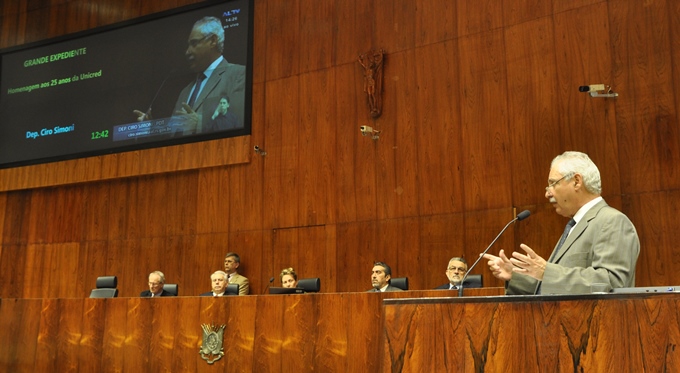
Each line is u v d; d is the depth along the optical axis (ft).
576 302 6.77
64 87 32.35
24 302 16.30
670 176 19.99
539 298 6.94
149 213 29.40
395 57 25.46
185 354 13.88
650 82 20.74
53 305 15.89
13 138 32.99
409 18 25.49
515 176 22.48
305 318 12.74
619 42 21.40
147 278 28.78
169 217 28.89
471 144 23.45
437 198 23.72
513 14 23.45
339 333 12.34
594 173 9.04
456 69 24.21
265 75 27.99
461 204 23.25
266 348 13.01
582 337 6.68
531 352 6.86
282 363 12.78
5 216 32.65
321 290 25.08
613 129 21.07
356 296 12.33
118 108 30.81
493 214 22.61
